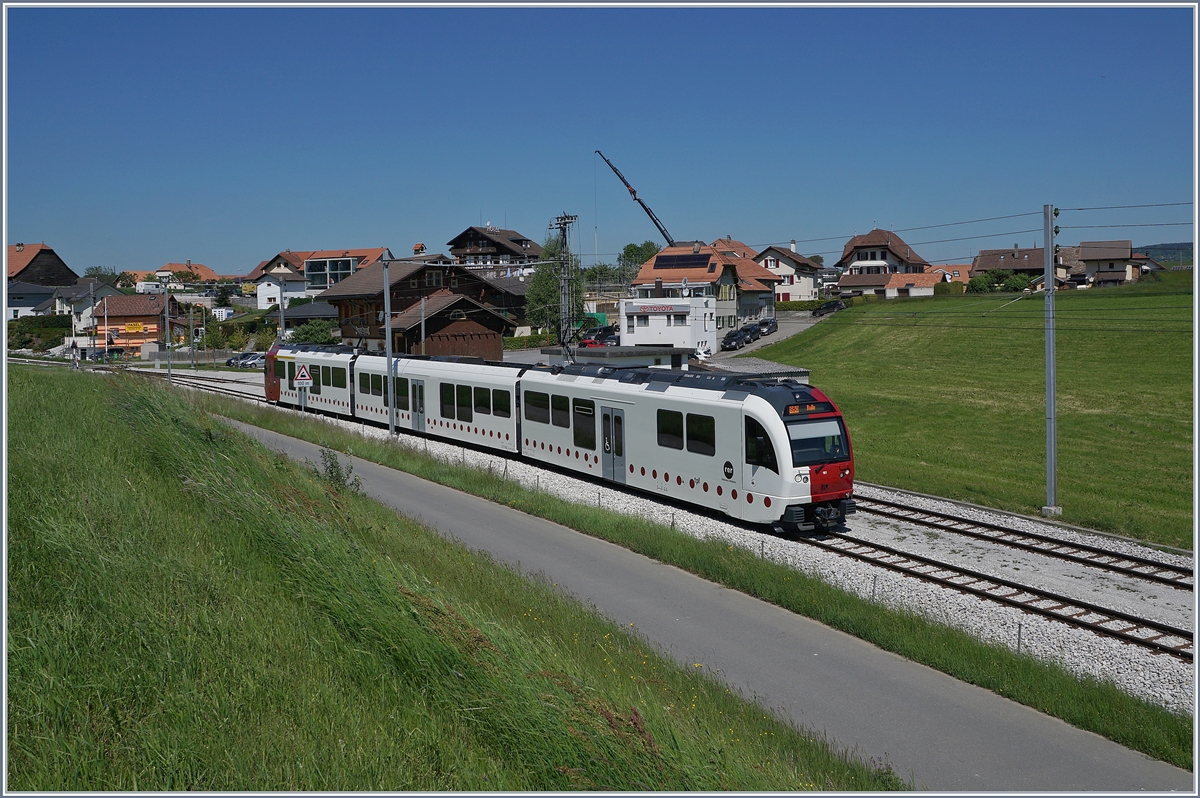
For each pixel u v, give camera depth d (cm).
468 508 2152
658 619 1405
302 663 939
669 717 911
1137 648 1303
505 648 959
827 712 1088
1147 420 3678
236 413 3784
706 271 8069
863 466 2853
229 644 946
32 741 754
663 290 7669
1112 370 4744
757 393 1981
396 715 867
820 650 1288
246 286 14075
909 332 6519
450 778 775
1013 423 3800
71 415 1914
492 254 11944
